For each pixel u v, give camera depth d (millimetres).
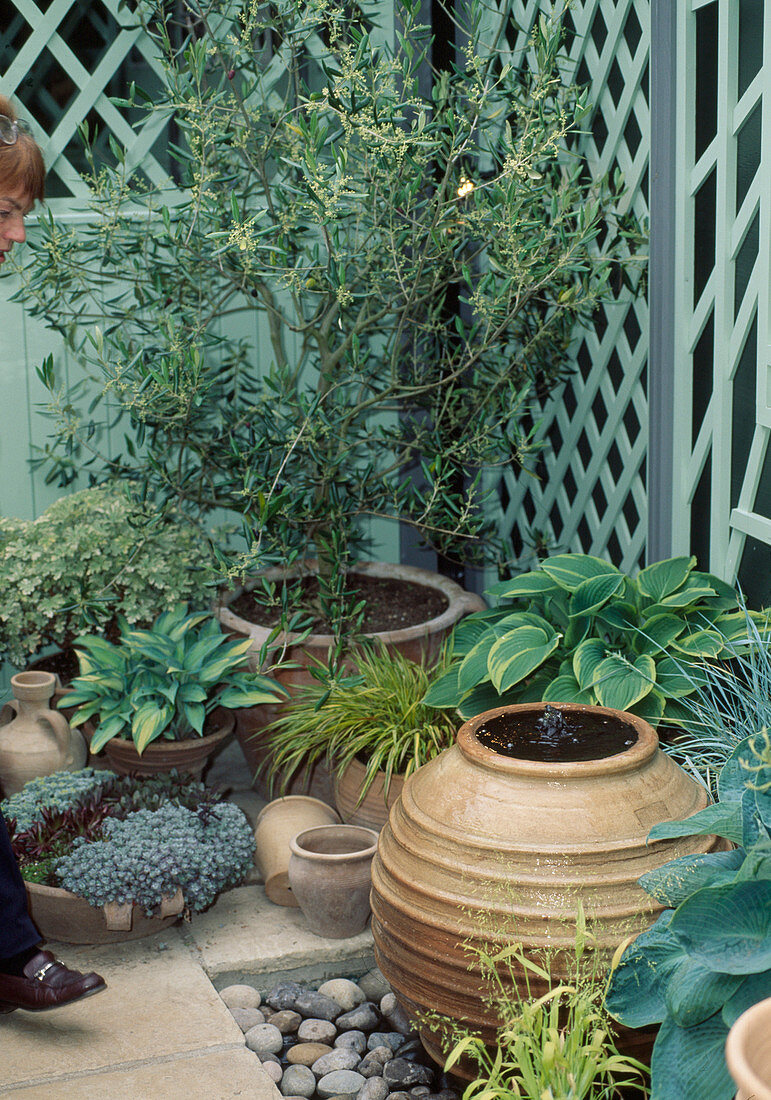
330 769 3293
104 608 3602
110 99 3285
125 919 2715
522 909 2029
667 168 3148
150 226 4070
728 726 2744
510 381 3842
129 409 3494
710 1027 1812
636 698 2658
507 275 3242
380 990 2797
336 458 3611
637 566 3787
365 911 2881
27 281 3799
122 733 3434
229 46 3438
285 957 2828
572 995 1909
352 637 3469
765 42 2656
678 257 3162
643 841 2090
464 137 3309
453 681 3096
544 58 3244
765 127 2680
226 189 3746
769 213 2689
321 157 3385
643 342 3504
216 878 2840
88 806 2992
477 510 4477
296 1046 2535
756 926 1772
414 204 3438
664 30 3090
